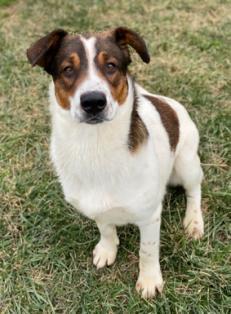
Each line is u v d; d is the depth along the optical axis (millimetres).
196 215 1276
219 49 1785
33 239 1283
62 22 2000
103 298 1154
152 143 1053
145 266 1146
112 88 919
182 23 1932
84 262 1240
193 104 1581
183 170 1250
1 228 1318
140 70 1728
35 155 1498
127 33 985
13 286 1198
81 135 964
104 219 1083
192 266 1188
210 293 1142
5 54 1845
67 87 931
